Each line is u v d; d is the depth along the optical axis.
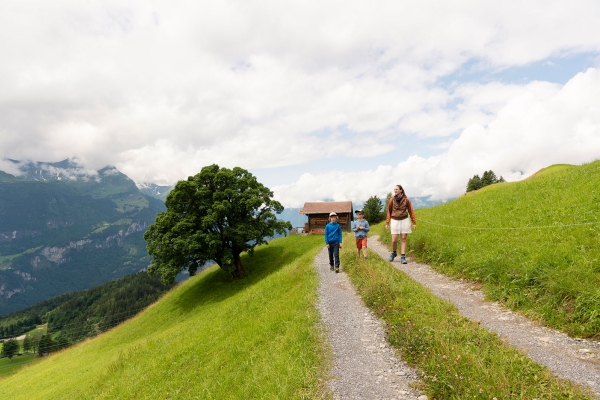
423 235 17.17
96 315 131.38
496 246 11.74
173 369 11.37
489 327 7.45
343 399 5.50
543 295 8.16
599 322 6.48
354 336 7.90
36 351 118.12
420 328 7.28
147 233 39.47
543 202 14.40
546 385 5.02
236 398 6.95
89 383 16.08
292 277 15.56
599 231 9.50
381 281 10.53
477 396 4.75
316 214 61.59
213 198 39.34
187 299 40.47
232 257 38.59
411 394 5.36
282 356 7.61
